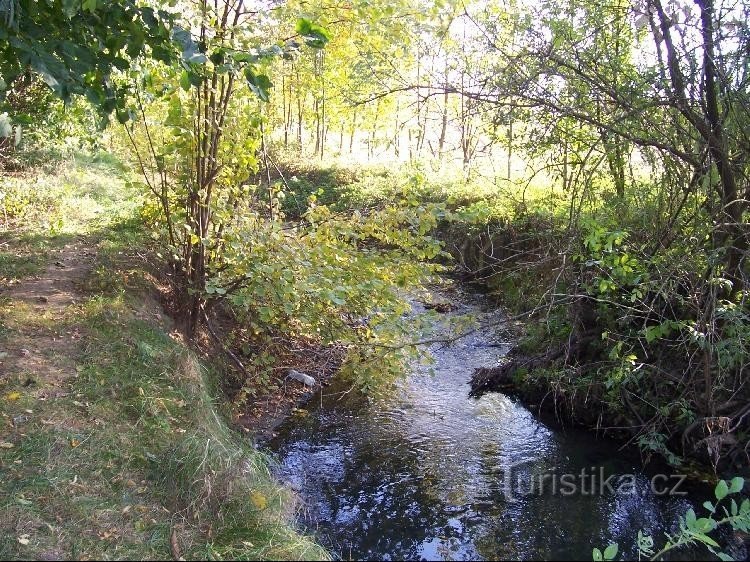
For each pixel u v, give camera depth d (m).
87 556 3.01
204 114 5.64
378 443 5.69
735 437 5.09
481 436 5.88
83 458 3.67
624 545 4.29
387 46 5.81
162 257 6.97
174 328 6.05
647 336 5.00
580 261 5.75
